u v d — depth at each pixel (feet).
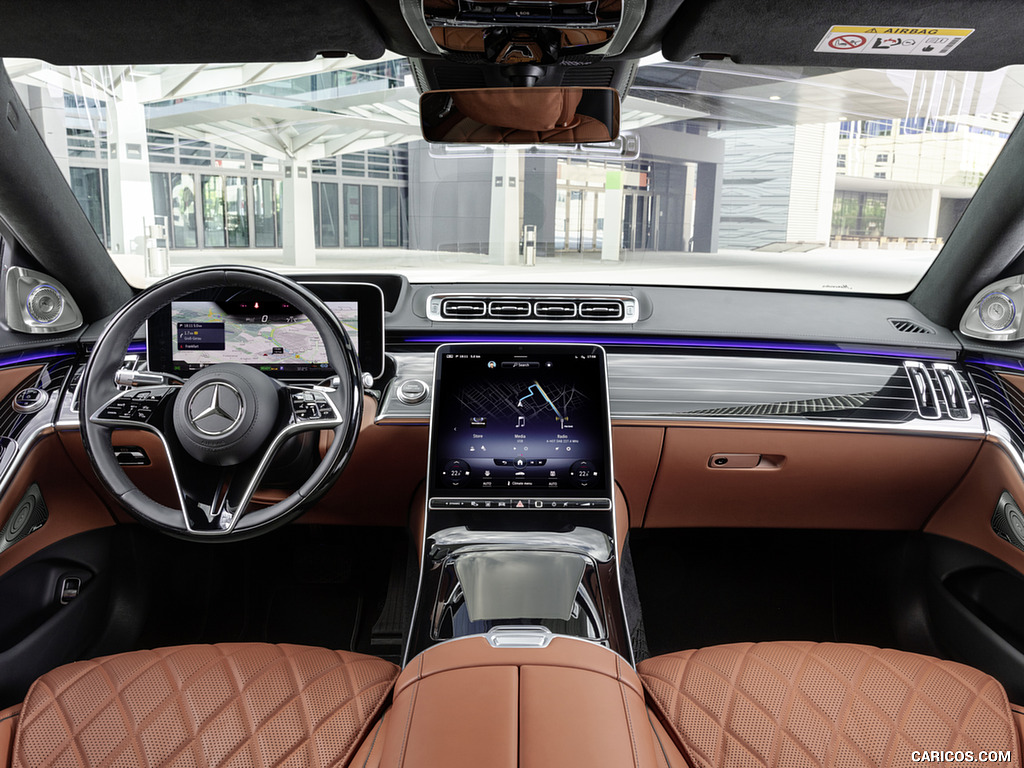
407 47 3.96
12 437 4.99
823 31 3.51
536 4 3.29
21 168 4.98
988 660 5.29
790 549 7.05
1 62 4.61
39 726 3.03
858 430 5.56
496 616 3.45
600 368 4.80
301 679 3.36
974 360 5.84
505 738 2.51
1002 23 3.33
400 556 6.83
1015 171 5.31
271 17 3.44
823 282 6.82
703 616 6.66
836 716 3.13
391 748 2.57
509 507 4.44
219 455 3.92
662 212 45.75
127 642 5.91
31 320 5.50
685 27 3.58
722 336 6.05
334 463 4.14
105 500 5.60
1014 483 5.24
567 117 4.89
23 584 4.97
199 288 4.14
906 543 6.40
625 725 2.64
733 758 2.94
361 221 53.06
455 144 5.41
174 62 4.08
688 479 5.93
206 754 2.91
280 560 6.79
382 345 5.48
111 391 4.17
